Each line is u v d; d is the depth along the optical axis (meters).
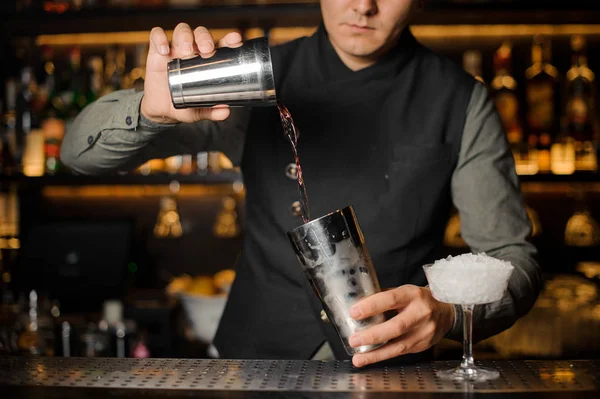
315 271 1.08
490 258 1.07
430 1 2.48
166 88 1.23
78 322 2.49
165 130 1.38
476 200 1.47
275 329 1.48
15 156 2.61
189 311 2.40
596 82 2.75
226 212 2.86
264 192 1.52
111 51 2.83
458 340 1.24
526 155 2.55
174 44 1.22
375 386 1.03
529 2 2.47
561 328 2.31
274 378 1.07
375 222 1.46
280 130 1.52
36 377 1.08
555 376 1.08
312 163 1.50
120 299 2.57
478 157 1.48
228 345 1.55
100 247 2.60
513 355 2.32
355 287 1.08
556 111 2.73
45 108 2.66
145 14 2.49
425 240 1.49
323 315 1.43
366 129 1.50
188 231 2.92
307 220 1.39
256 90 1.14
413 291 1.12
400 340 1.12
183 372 1.11
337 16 1.36
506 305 1.28
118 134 1.35
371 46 1.37
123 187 2.91
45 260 2.58
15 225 2.78
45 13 2.54
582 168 2.54
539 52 2.68
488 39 2.78
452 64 1.55
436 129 1.48
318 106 1.52
